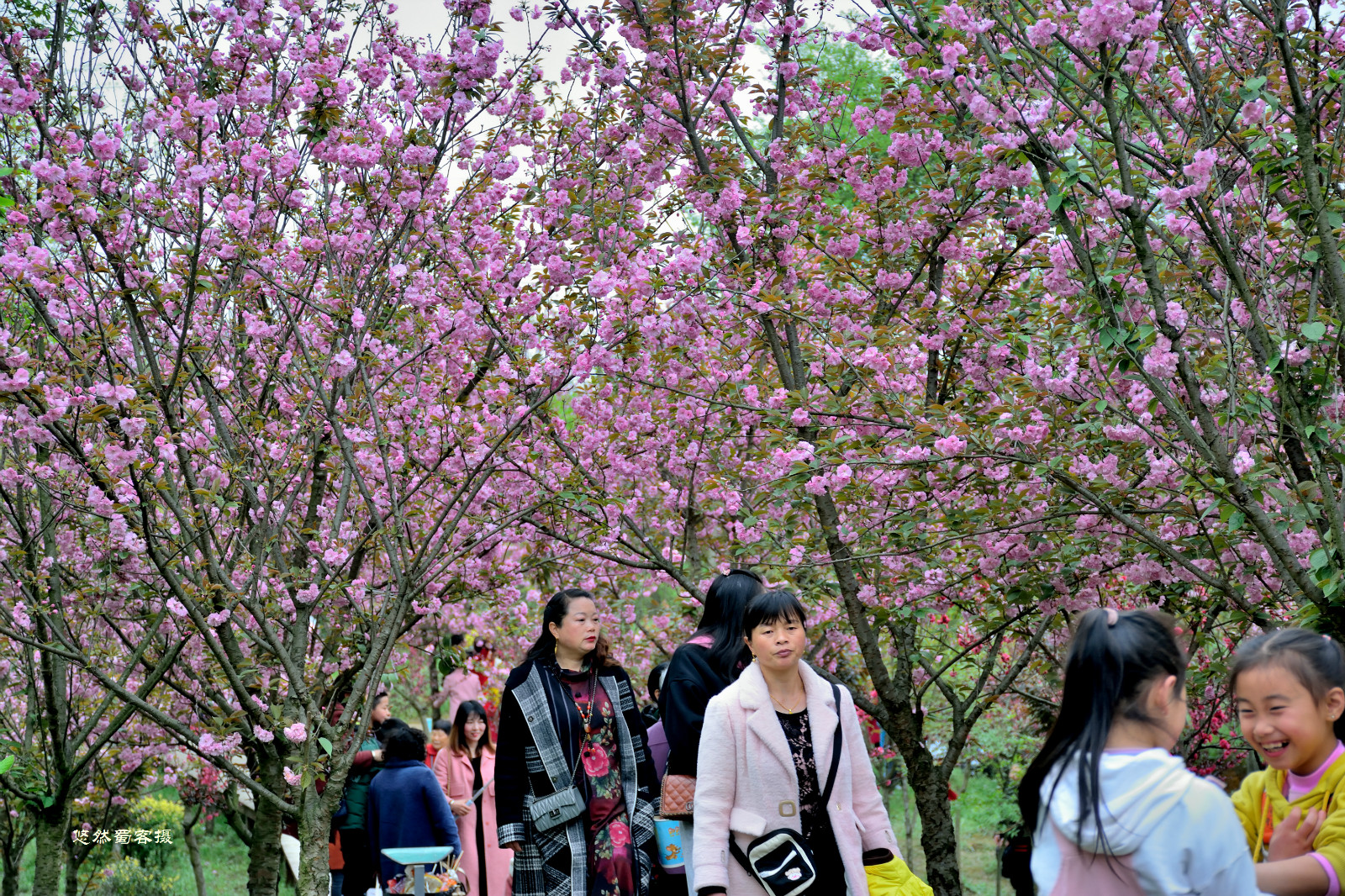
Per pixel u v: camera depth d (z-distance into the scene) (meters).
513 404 5.97
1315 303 4.55
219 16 5.87
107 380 5.55
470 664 9.30
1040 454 5.15
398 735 6.43
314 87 5.72
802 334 7.49
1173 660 2.07
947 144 6.08
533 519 7.05
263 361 7.09
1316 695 2.42
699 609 8.22
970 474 5.51
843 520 7.04
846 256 6.57
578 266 6.31
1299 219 4.50
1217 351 5.37
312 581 6.55
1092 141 5.05
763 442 7.30
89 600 7.19
